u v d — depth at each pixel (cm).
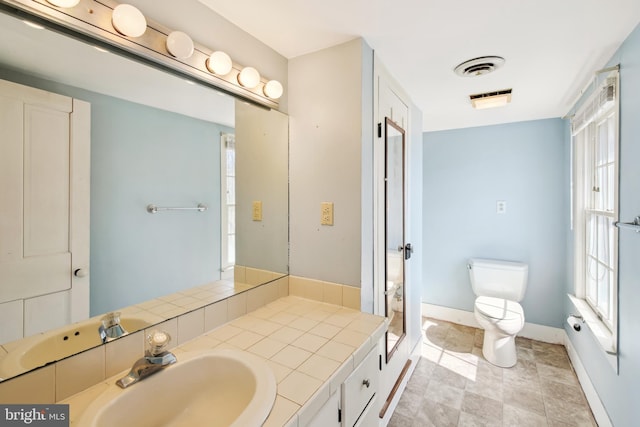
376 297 164
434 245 336
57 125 86
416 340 253
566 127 267
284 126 163
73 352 86
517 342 283
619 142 150
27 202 81
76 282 91
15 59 78
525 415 189
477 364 248
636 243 134
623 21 128
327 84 153
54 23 81
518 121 290
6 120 77
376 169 162
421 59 165
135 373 87
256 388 84
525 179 291
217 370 99
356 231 146
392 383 194
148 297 108
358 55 144
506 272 281
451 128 318
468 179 316
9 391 73
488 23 132
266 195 155
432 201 335
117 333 97
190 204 124
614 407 158
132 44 96
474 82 196
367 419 117
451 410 194
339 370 94
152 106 109
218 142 134
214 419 91
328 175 152
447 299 332
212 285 130
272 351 106
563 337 276
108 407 76
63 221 88
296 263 164
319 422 85
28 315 80
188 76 117
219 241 135
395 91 191
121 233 102
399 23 132
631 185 138
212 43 123
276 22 132
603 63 168
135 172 106
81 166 92
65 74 87
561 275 278
